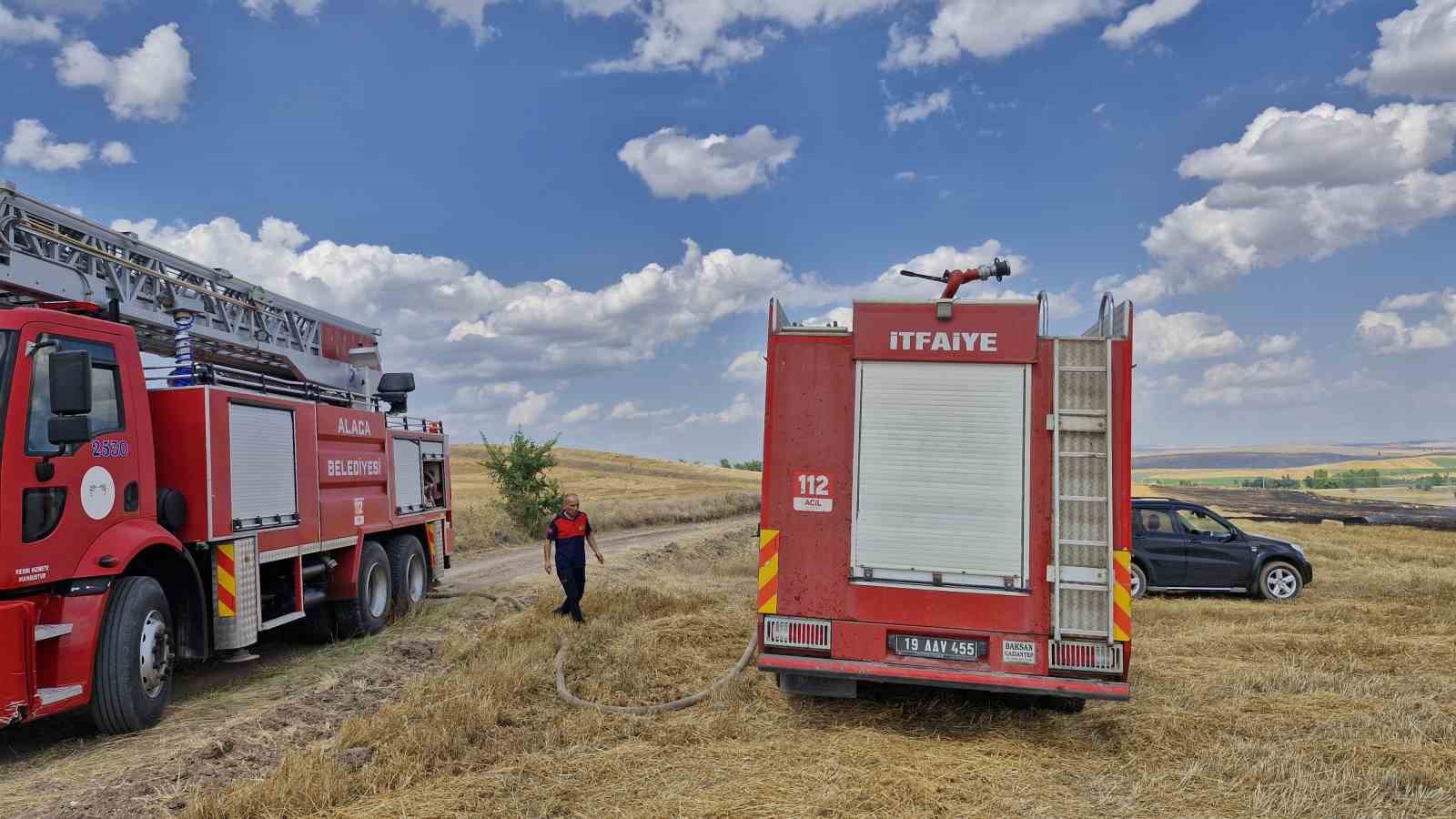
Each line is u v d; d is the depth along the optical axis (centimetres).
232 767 584
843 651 672
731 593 1341
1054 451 651
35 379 640
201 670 920
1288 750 624
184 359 838
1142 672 867
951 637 657
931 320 675
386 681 827
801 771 582
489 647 927
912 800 536
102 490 688
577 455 8375
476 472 5800
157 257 896
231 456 840
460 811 517
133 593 695
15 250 734
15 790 562
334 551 1073
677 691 792
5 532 602
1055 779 580
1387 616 1192
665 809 520
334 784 538
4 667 593
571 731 669
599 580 1516
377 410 1306
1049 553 650
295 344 1149
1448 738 660
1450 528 2869
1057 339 660
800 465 688
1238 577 1447
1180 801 545
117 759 622
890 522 672
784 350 697
